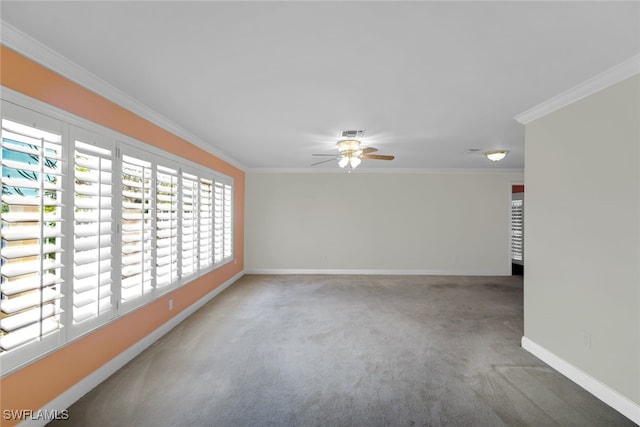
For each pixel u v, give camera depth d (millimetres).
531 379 2312
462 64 1896
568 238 2334
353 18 1448
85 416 1847
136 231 2604
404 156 4938
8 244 1571
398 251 6301
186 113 2834
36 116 1715
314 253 6309
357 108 2680
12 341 1574
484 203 6277
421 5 1354
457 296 4645
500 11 1390
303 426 1791
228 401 2014
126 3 1343
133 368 2426
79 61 1876
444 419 1862
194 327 3324
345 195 6297
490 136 3607
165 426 1773
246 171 6301
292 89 2285
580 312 2230
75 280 1990
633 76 1873
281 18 1452
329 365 2510
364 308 4031
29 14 1418
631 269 1893
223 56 1819
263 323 3463
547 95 2359
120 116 2418
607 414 1917
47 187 1729
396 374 2377
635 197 1868
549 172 2518
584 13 1395
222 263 4859
